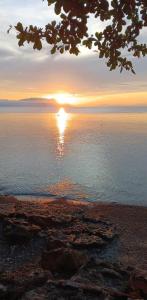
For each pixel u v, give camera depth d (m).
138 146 82.44
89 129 158.12
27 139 105.56
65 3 4.64
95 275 8.45
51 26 5.07
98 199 28.61
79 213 19.41
